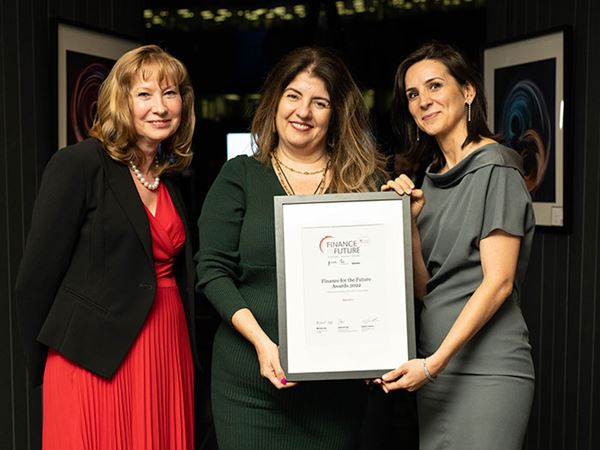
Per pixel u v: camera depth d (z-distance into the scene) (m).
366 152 2.03
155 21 5.76
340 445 2.02
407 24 5.36
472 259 1.92
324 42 5.52
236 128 5.71
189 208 5.53
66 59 2.98
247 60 5.74
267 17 5.68
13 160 2.66
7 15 2.64
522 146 3.46
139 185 2.08
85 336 1.93
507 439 1.92
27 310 1.95
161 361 2.05
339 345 1.84
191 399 2.21
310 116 1.94
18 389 2.69
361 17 5.44
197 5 5.74
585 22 2.97
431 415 2.02
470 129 2.01
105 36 3.31
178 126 2.15
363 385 2.05
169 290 2.12
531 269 3.47
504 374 1.92
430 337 1.98
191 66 5.77
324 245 1.84
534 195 3.36
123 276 1.96
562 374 3.17
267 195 1.98
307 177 2.01
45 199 1.90
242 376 1.96
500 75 3.66
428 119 2.03
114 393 1.97
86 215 1.96
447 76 2.00
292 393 1.96
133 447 2.00
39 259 1.90
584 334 2.98
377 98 5.45
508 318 1.95
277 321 1.92
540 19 3.37
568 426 3.11
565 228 3.08
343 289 1.85
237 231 1.98
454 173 1.97
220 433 2.03
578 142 3.03
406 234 1.84
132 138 2.02
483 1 5.11
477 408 1.92
